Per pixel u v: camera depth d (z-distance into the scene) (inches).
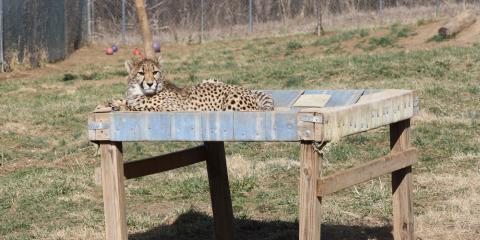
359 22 1099.9
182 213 336.5
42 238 307.6
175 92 288.0
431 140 457.7
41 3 920.3
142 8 535.8
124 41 1108.5
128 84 288.4
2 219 338.3
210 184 286.7
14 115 583.8
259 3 1263.5
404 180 253.8
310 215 195.2
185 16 1191.6
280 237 298.8
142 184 393.4
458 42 802.8
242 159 432.8
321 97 276.5
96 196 375.9
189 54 965.2
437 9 1048.2
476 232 293.4
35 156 465.7
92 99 661.9
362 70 690.2
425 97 569.6
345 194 359.9
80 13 1082.1
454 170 394.6
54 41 959.0
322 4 1239.5
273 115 197.6
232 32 1146.0
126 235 221.0
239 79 723.4
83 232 310.3
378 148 451.8
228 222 288.7
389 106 230.8
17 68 861.8
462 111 529.7
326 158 430.3
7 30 848.9
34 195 373.1
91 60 986.1
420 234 292.4
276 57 889.5
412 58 711.1
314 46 927.0
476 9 1045.8
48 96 686.5
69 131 538.3
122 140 212.4
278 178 397.7
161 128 209.0
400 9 1187.3
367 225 313.7
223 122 203.0
